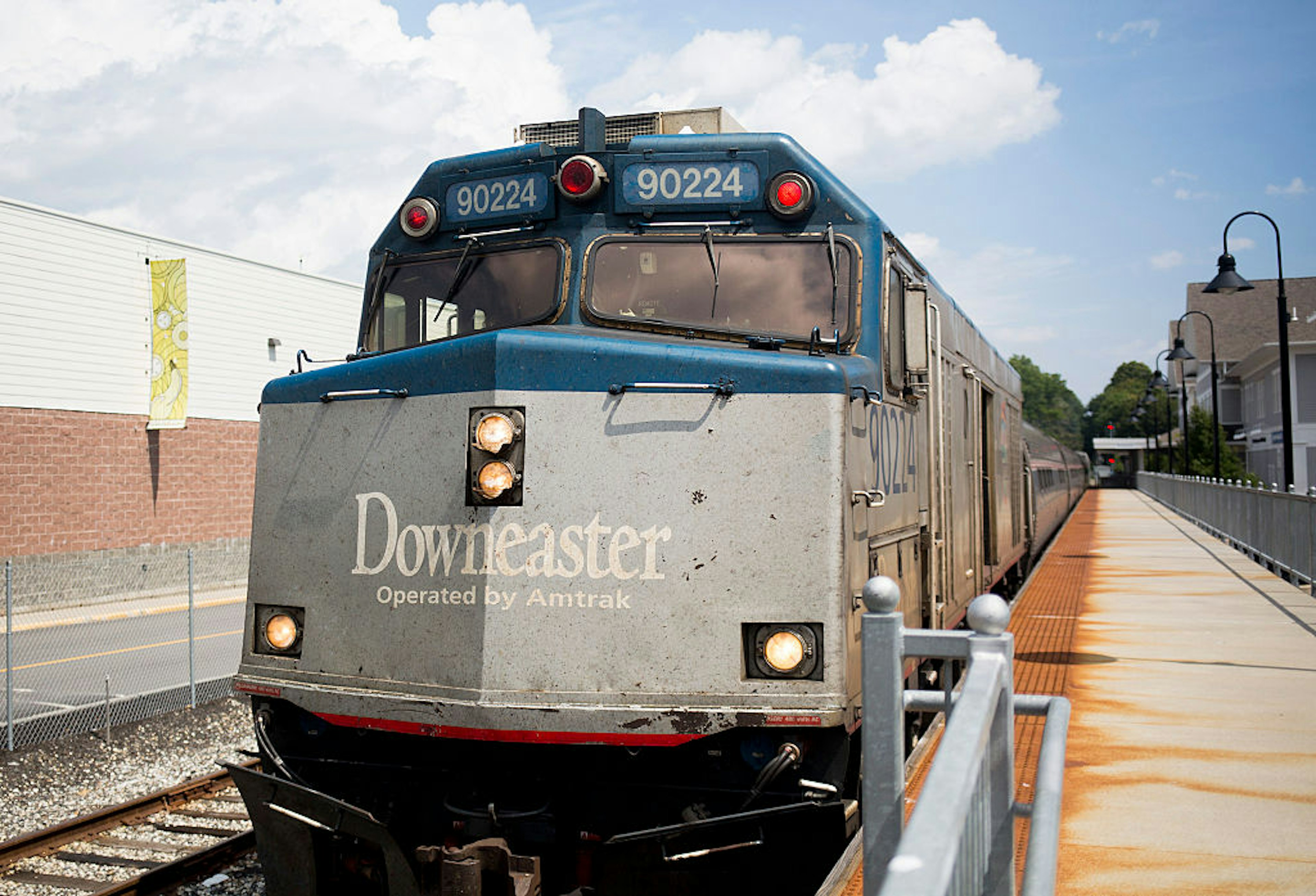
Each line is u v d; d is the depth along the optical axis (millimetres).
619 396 5230
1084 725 8297
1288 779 6863
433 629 5277
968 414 10750
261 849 5590
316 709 5477
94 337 23188
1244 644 11844
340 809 5160
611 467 5191
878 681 3002
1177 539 28094
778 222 6281
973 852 2572
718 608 5086
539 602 5141
